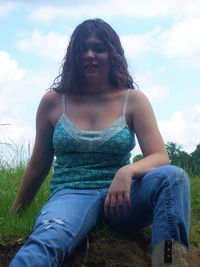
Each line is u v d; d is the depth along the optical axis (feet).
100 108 6.68
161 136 6.63
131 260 6.48
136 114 6.64
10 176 9.34
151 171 6.15
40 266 5.46
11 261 5.83
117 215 6.42
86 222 6.10
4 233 6.57
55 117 6.81
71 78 6.83
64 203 6.15
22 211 7.13
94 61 6.70
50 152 7.08
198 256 7.21
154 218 5.94
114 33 6.88
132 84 7.02
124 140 6.50
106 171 6.51
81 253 6.34
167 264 5.77
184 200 5.98
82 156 6.55
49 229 5.74
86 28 6.79
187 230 5.95
